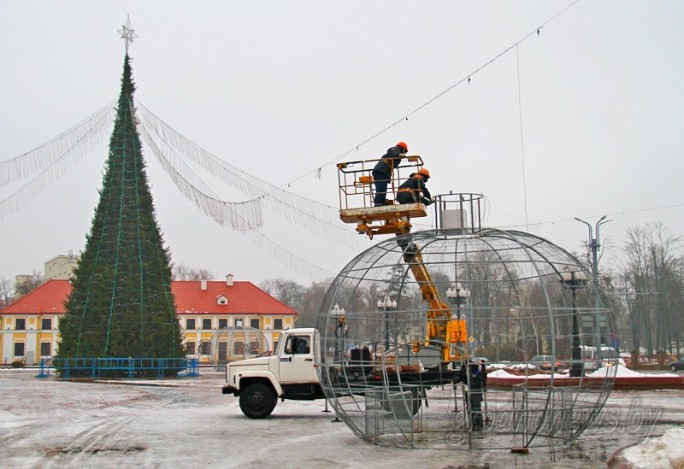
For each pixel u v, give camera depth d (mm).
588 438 14820
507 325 15227
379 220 17359
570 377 14227
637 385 28281
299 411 21391
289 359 19578
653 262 52812
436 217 14492
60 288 72375
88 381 36531
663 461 10500
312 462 12289
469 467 11609
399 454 12945
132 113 39875
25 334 69375
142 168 40000
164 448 14062
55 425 18000
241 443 14648
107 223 39188
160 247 40438
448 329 16281
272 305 73562
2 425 18000
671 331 53031
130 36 40000
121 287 38625
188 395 27969
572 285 14375
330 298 15102
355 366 15219
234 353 59031
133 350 38750
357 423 15250
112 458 12922
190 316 71188
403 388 15273
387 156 17453
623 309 52000
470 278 13711
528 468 11469
